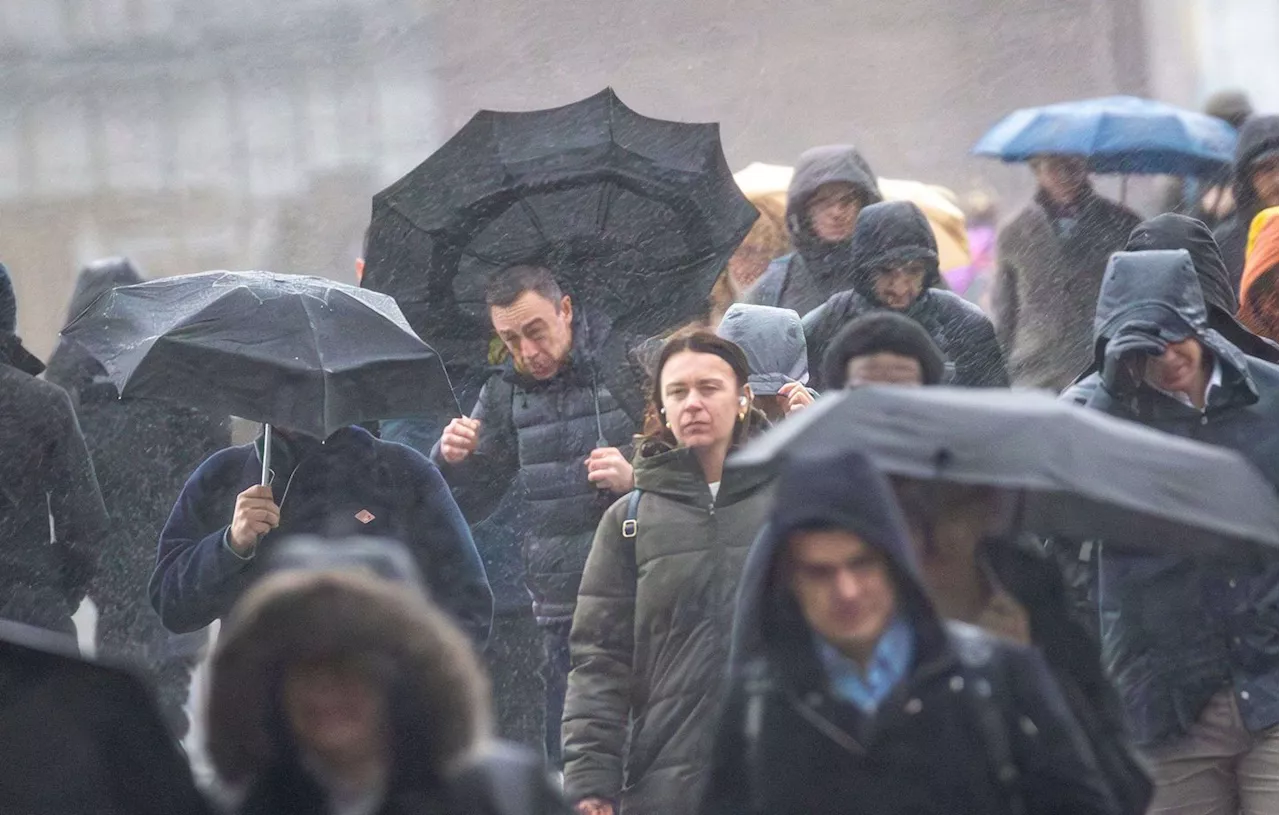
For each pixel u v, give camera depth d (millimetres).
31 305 42969
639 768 19188
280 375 21062
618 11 41969
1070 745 14141
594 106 25281
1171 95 40219
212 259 43219
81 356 26641
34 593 24062
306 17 43344
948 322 24812
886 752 14078
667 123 25312
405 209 24984
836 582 14211
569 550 23172
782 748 14227
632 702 19359
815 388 24625
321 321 21516
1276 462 19109
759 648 14398
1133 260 19484
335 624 12602
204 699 12734
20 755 12852
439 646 12711
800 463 14414
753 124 41094
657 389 19625
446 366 24828
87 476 24516
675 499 19375
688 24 41281
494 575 23359
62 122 43750
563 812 12867
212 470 21625
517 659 23219
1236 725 18703
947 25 40250
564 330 23594
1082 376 20359
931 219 32688
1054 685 14297
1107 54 40062
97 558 24594
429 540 20938
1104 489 15758
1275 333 25281
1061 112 32719
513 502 23484
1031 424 15945
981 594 15789
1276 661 18578
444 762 12633
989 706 14078
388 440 24594
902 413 16094
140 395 21062
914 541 15852
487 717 12891
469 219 24906
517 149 25000
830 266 27609
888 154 40312
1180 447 16250
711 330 20891
